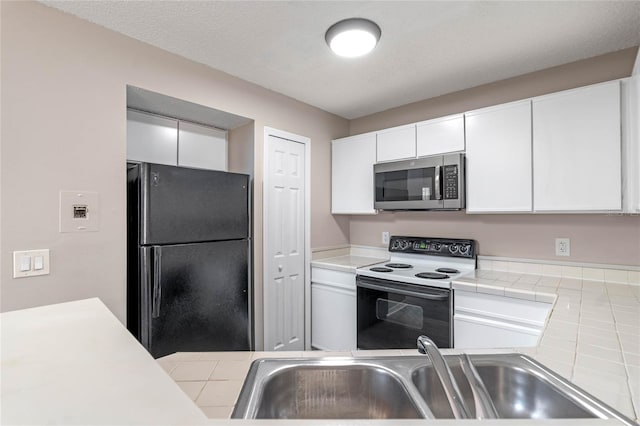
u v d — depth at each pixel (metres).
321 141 2.96
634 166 1.62
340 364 0.93
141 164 1.70
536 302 1.70
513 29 1.69
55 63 1.54
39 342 0.66
